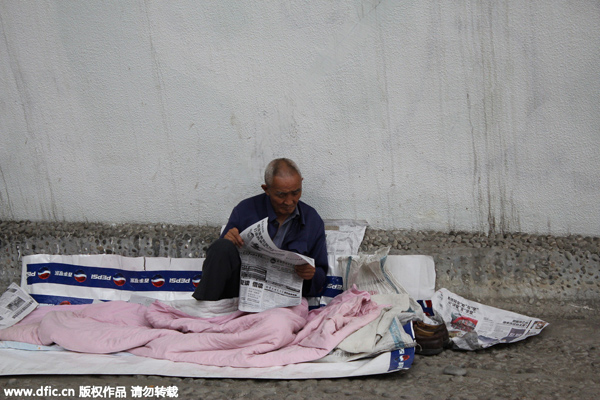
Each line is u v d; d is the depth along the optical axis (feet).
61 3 12.26
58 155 13.03
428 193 12.04
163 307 10.80
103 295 12.50
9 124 13.00
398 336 9.52
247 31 11.87
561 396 7.97
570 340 10.39
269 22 11.76
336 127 12.01
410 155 11.93
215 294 10.57
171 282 12.48
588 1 10.82
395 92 11.69
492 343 10.23
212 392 8.44
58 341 10.00
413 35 11.41
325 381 8.89
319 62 11.79
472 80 11.44
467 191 11.92
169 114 12.48
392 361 9.08
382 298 10.76
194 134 12.50
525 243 11.79
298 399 8.07
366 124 11.93
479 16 11.16
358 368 9.05
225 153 12.49
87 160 12.97
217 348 9.75
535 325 10.66
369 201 12.25
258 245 9.97
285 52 11.85
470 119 11.62
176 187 12.80
